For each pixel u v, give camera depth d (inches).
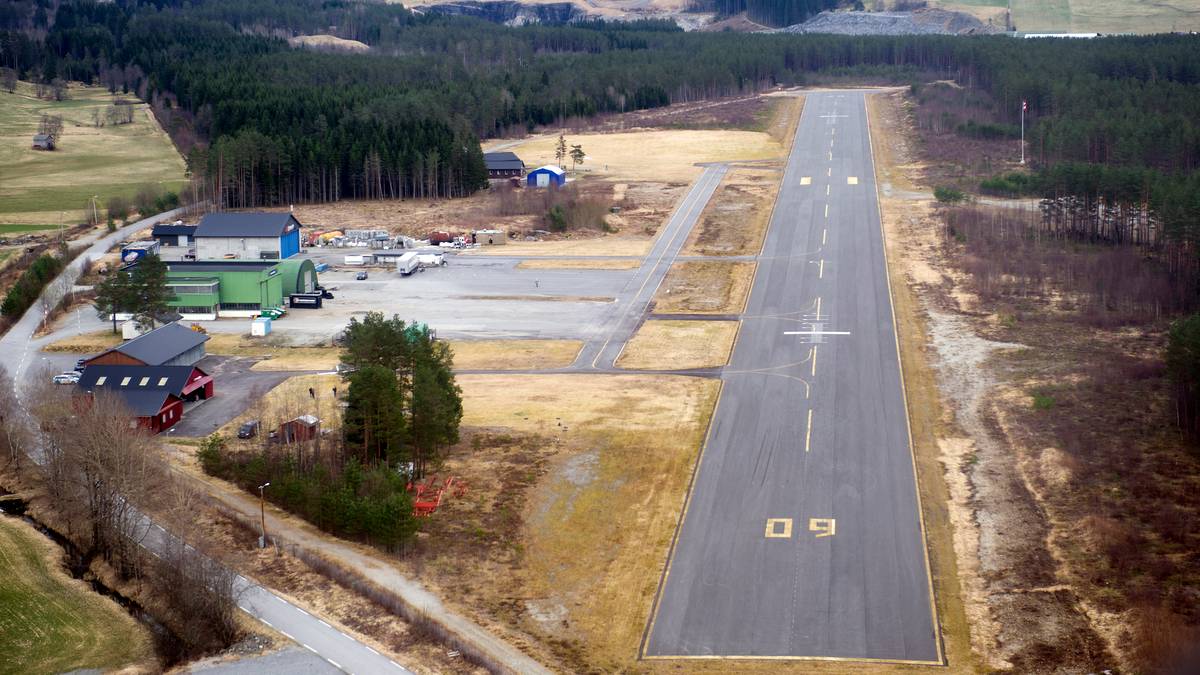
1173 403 5012.3
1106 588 3649.1
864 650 3415.4
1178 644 3238.2
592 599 3725.4
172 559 3688.5
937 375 5669.3
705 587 3779.5
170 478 4323.3
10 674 3316.9
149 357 5447.8
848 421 5103.3
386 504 3976.4
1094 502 4215.1
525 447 4852.4
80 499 4170.8
